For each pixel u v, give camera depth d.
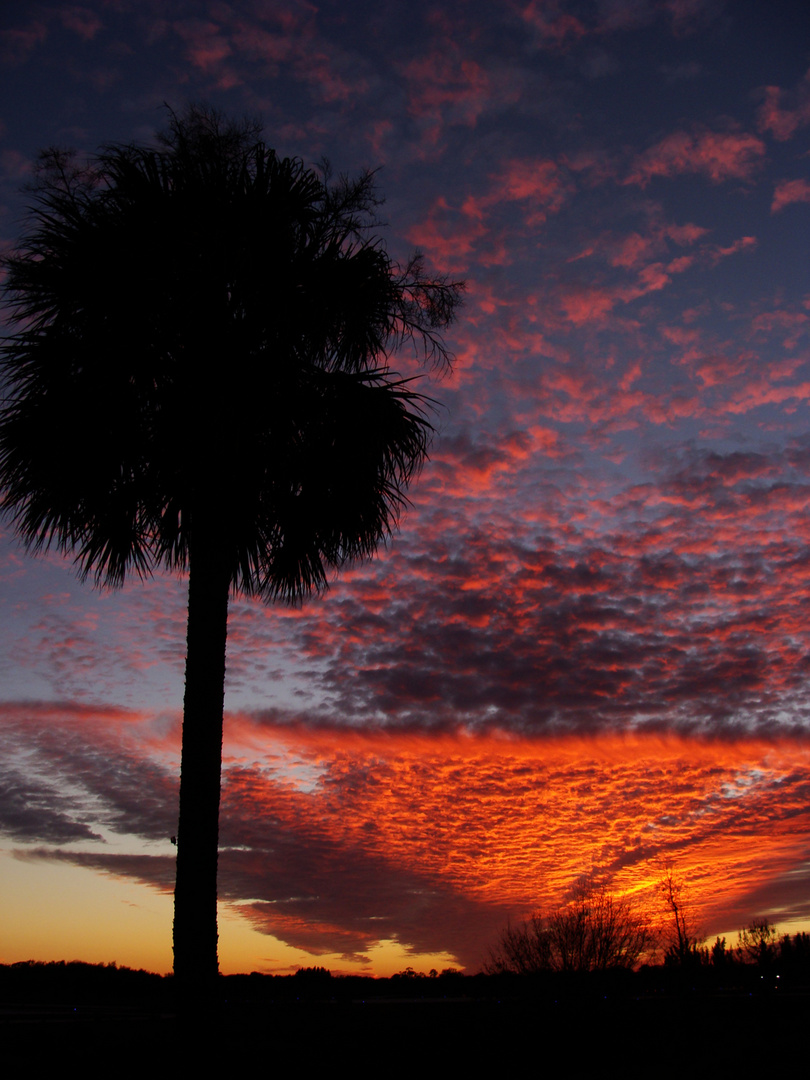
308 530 6.27
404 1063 7.67
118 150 6.20
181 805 5.45
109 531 6.01
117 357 5.75
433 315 7.14
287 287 6.05
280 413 5.93
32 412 5.79
